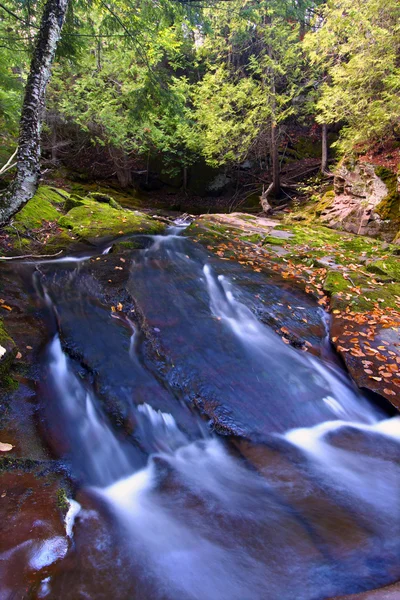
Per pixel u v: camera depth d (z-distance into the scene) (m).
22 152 3.75
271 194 14.55
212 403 3.36
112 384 3.46
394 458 2.93
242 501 2.48
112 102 11.73
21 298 4.67
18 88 7.51
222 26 11.51
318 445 3.07
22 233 6.80
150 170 16.58
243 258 6.68
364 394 3.62
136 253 6.39
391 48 7.74
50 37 3.91
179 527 2.25
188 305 4.92
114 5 6.69
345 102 8.81
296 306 5.12
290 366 4.02
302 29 12.87
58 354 3.82
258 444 3.03
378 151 9.71
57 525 2.03
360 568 1.96
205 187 16.58
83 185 14.50
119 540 2.10
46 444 2.75
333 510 2.39
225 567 1.97
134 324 4.47
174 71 15.14
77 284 5.22
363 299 5.15
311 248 7.48
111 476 2.68
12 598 1.63
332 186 12.53
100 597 1.74
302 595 1.81
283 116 11.25
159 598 1.78
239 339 4.38
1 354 3.09
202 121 12.36
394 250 7.16
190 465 2.84
